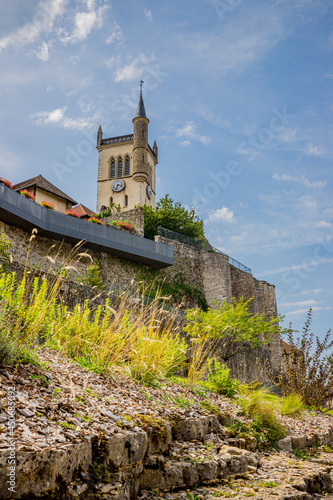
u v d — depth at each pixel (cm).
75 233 2406
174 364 819
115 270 2767
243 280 3856
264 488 514
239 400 861
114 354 664
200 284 3525
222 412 718
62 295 1064
